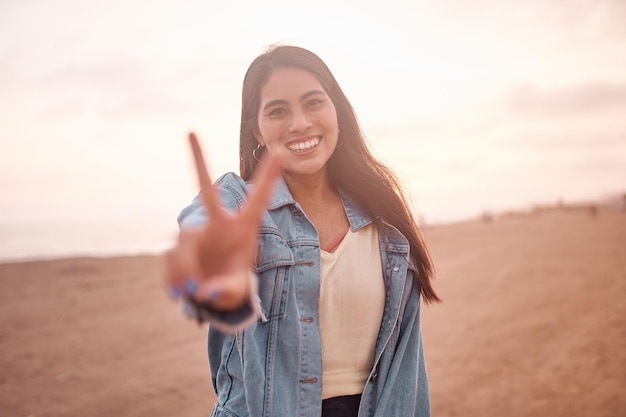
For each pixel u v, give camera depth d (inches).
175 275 35.3
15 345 344.2
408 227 80.4
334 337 73.9
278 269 70.6
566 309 382.3
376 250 78.6
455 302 449.4
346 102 81.1
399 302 77.0
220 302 37.4
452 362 285.6
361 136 82.7
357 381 74.8
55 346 341.7
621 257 620.4
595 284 465.7
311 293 71.7
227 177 74.0
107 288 585.6
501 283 524.4
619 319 337.7
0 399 245.8
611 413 207.0
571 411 211.6
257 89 76.5
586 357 272.4
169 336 367.9
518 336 324.5
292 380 69.0
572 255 686.5
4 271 721.6
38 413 229.6
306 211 78.5
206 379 275.4
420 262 81.5
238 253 39.1
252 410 67.1
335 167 81.2
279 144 75.0
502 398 230.4
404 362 79.4
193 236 37.9
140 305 483.2
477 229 1576.0
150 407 237.6
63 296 536.4
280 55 75.8
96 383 269.1
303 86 74.3
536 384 243.0
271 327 69.6
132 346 341.4
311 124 74.1
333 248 76.6
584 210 2628.0
